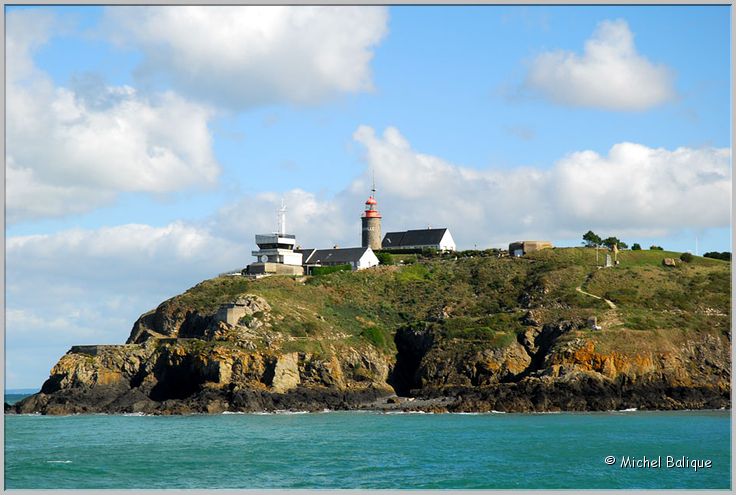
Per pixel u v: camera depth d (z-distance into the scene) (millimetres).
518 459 141625
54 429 186375
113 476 129500
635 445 155125
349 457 144250
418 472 131250
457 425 185625
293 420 199125
